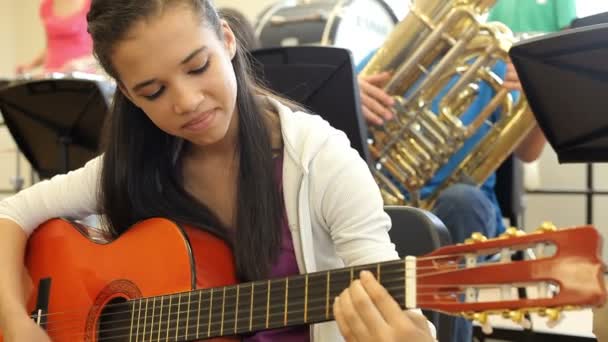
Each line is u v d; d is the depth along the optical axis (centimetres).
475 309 88
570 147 135
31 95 262
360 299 95
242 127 132
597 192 353
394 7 388
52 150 281
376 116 224
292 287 108
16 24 551
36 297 148
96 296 140
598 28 119
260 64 177
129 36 117
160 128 131
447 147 222
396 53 224
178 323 123
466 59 216
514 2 319
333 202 123
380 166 232
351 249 120
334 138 129
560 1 314
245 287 114
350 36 327
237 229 130
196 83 118
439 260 93
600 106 126
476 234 91
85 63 399
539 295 84
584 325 252
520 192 263
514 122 219
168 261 131
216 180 139
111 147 143
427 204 232
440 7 217
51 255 148
